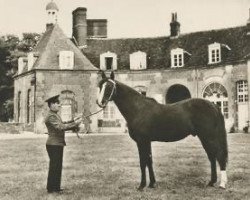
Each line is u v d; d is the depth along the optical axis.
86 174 12.66
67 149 21.11
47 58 41.91
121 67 45.00
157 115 10.16
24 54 56.00
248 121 38.03
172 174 12.45
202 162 15.19
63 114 41.56
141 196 9.34
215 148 10.08
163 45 45.78
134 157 17.16
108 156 17.58
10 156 18.05
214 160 10.34
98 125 42.91
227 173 12.45
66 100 41.75
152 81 44.34
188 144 24.12
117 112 43.44
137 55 44.88
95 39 47.03
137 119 10.20
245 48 39.75
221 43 42.06
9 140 29.19
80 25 46.56
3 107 56.16
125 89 10.41
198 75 42.22
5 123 40.44
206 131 10.08
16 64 55.47
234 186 10.44
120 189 10.27
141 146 10.21
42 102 41.06
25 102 43.84
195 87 42.34
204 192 9.70
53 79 41.53
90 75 42.31
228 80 40.12
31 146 23.56
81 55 43.16
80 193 9.84
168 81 43.75
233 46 41.03
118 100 10.40
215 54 41.41
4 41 56.50
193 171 13.01
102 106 10.30
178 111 10.22
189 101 10.41
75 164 15.04
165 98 43.81
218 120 10.18
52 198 9.34
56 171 10.08
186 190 9.95
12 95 56.38
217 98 41.22
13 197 9.52
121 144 24.45
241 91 39.44
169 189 10.12
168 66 43.84
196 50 43.47
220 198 9.11
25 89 43.97
